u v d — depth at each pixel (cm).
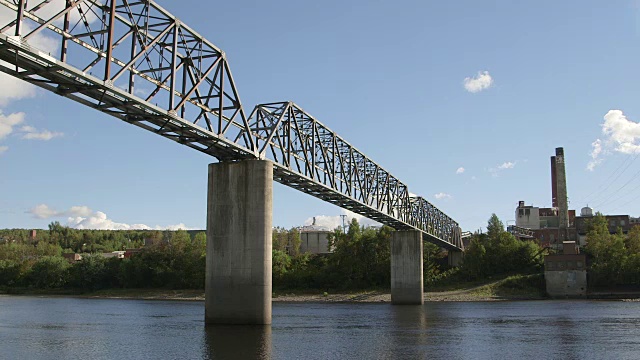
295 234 17612
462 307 9650
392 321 6762
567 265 12462
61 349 4219
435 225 13825
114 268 15625
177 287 14850
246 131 5197
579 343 4541
